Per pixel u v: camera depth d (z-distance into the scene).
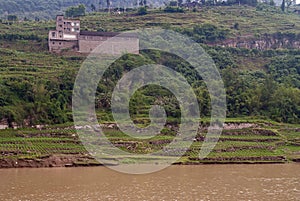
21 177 86.25
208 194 73.62
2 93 126.75
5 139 110.50
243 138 121.19
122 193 73.56
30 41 178.00
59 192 73.94
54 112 125.19
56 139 111.75
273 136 124.38
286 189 78.12
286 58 188.75
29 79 138.00
